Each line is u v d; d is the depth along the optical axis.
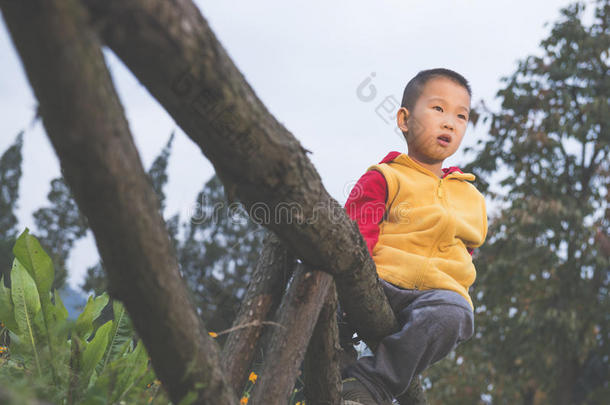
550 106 9.19
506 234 8.91
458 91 1.94
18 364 1.41
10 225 29.61
